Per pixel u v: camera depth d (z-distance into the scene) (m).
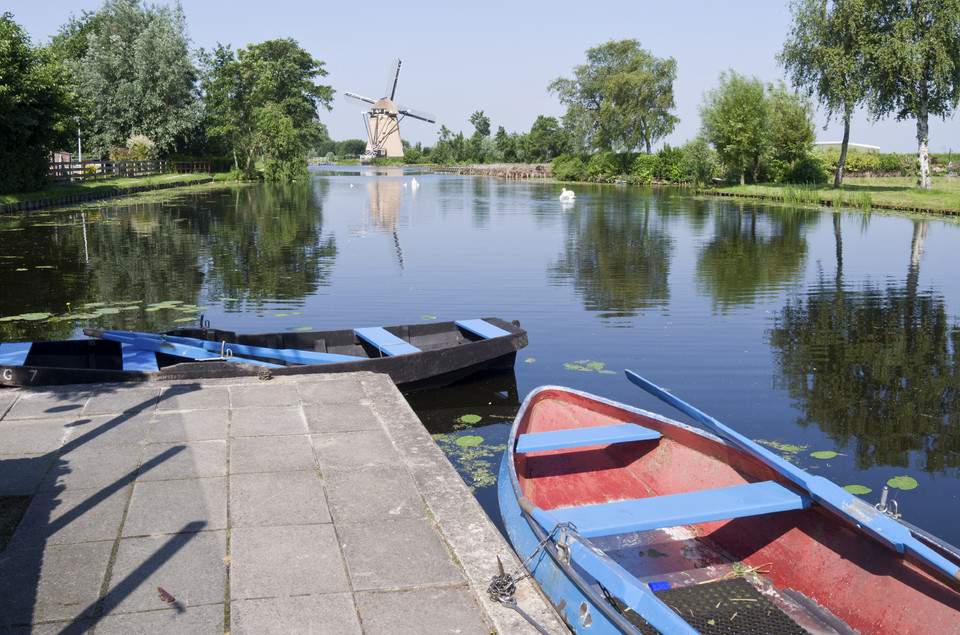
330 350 7.13
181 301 10.02
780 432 5.63
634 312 9.80
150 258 13.94
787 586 3.32
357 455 4.09
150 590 2.73
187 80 43.78
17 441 4.16
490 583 2.84
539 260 14.38
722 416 5.97
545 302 10.33
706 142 42.41
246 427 4.50
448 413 6.19
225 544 3.09
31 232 17.70
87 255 14.20
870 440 5.48
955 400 6.38
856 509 2.92
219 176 46.91
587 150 61.44
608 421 4.72
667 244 17.20
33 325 8.48
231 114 48.31
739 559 3.59
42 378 5.28
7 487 3.56
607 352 7.86
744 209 28.47
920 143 33.34
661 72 52.25
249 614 2.60
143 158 41.78
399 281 11.80
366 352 7.29
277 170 49.78
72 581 2.77
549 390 4.98
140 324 8.61
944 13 29.31
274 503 3.48
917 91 31.36
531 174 69.25
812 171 40.38
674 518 3.06
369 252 15.23
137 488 3.60
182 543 3.08
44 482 3.64
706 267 13.74
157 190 35.69
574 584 2.62
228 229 19.22
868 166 51.12
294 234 18.39
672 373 7.14
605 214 25.86
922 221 23.41
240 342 6.79
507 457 3.80
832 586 3.11
